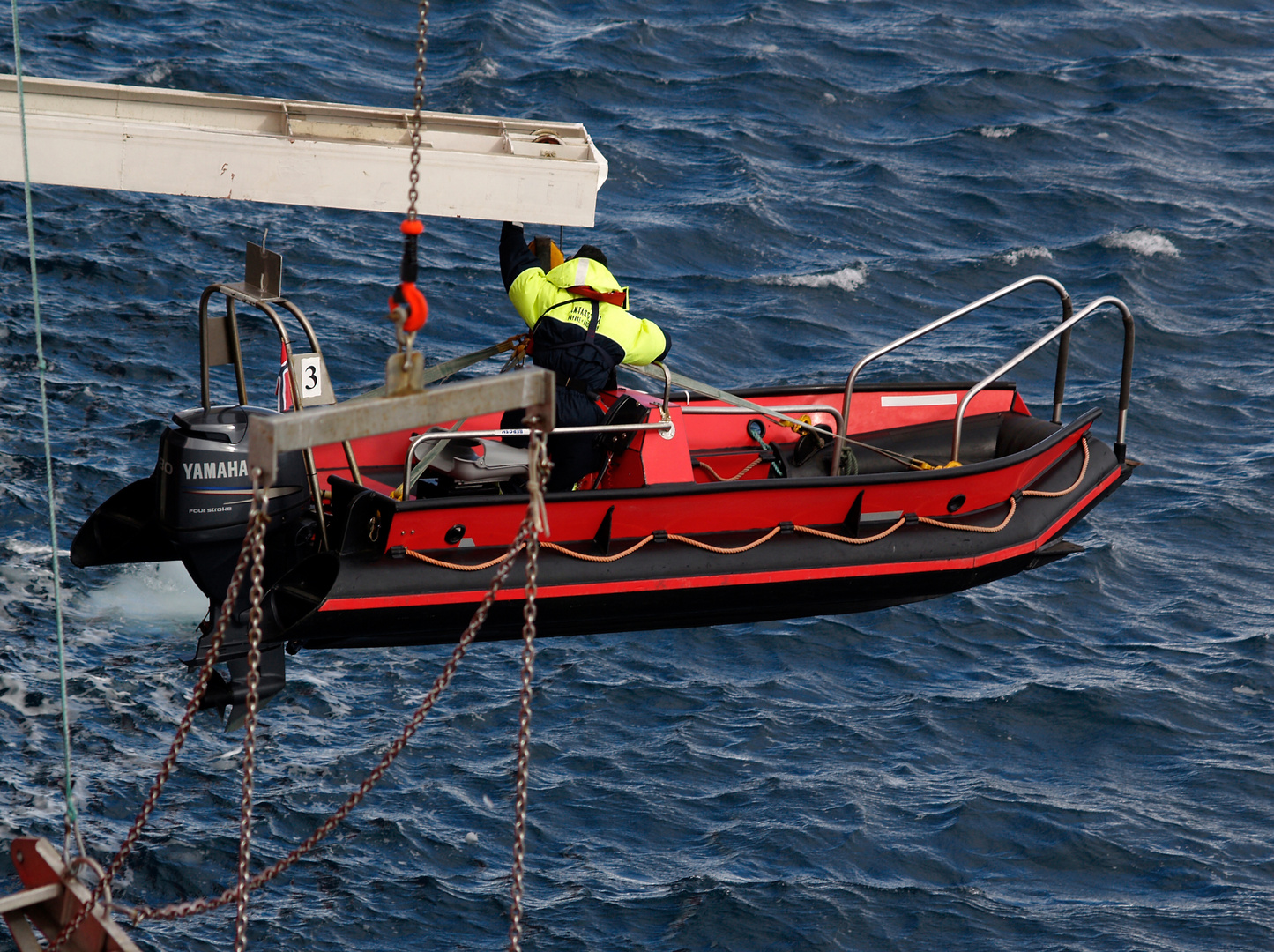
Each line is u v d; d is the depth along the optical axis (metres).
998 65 79.38
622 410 21.97
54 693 30.00
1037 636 36.25
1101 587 38.41
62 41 64.81
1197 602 38.00
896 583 22.34
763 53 77.31
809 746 31.66
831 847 28.70
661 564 20.73
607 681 33.22
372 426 11.05
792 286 54.34
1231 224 62.69
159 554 21.03
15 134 17.47
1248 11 90.81
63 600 32.78
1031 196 64.38
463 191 19.11
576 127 21.23
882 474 22.05
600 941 26.05
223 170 18.25
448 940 25.88
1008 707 33.41
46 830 26.62
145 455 38.41
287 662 32.56
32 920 15.48
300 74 66.06
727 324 51.03
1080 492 24.94
